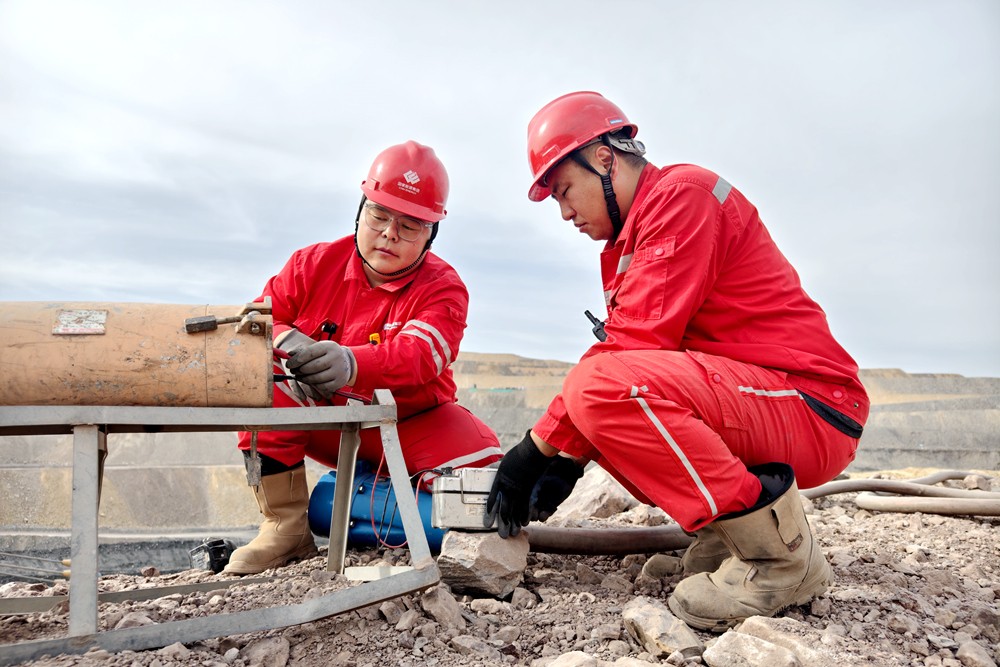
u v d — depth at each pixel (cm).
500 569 253
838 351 251
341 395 276
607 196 265
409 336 291
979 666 207
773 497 222
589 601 253
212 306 225
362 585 210
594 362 237
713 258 245
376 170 301
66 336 206
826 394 244
